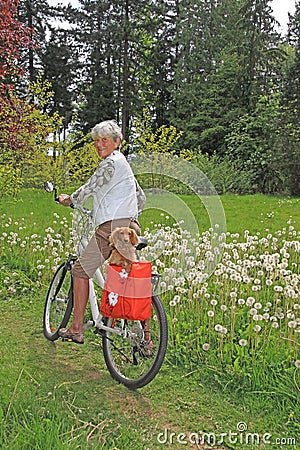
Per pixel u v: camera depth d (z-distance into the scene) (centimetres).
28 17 3309
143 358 380
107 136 373
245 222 1112
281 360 404
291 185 2295
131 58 3278
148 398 361
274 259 521
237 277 484
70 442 285
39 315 527
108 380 387
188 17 3341
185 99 3231
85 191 376
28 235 827
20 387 359
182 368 406
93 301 405
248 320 457
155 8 3306
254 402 354
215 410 347
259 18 2684
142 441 308
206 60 3322
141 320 364
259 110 2622
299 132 2398
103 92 3319
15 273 623
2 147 1085
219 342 432
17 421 304
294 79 2564
